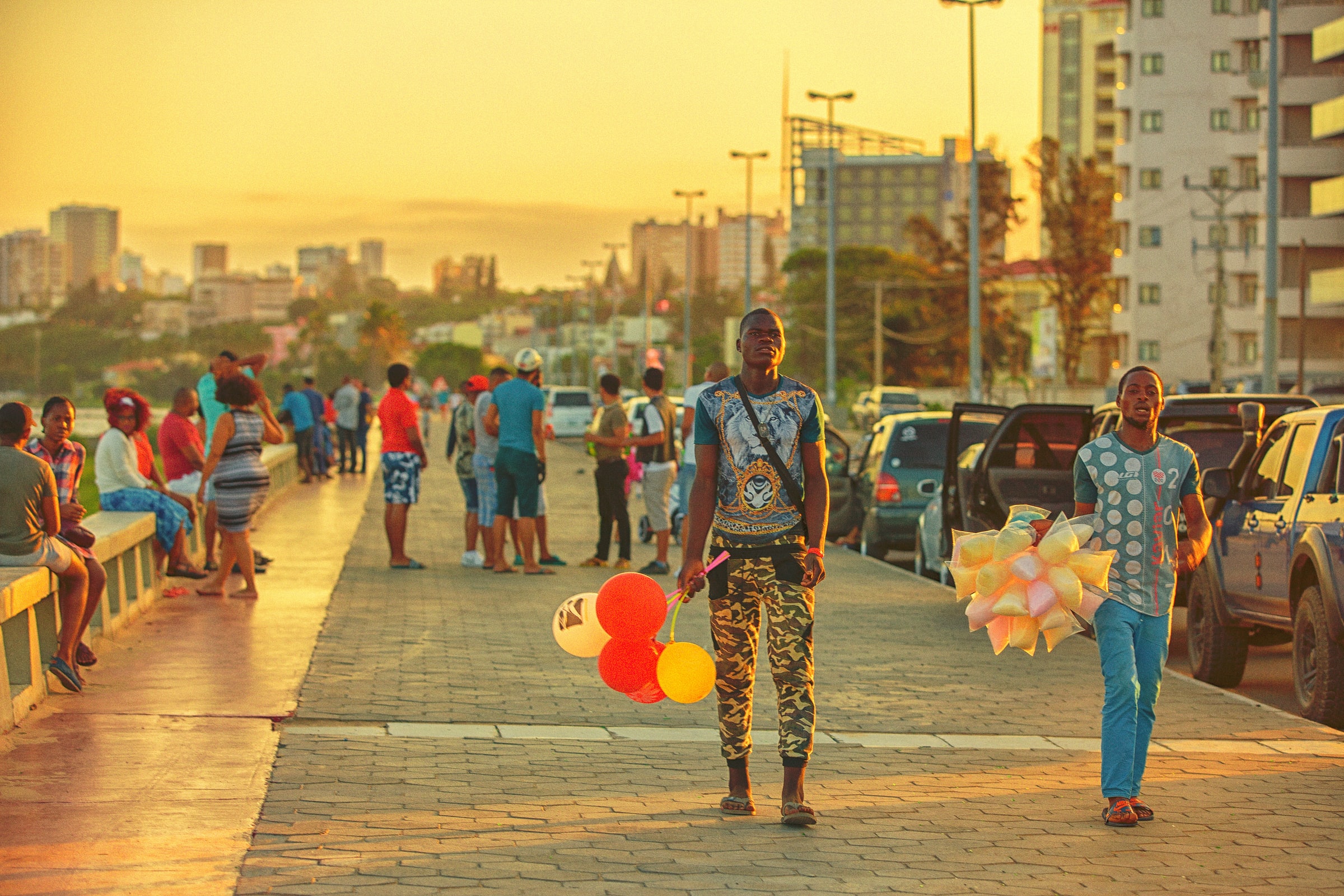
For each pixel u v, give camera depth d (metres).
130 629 15.12
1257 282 109.44
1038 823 8.60
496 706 11.83
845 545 27.36
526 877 7.34
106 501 16.86
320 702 11.68
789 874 7.50
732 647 8.54
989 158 126.12
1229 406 16.03
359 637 14.95
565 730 11.03
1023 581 8.40
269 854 7.63
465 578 20.09
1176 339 114.44
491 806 8.73
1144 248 115.31
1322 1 94.62
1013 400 121.81
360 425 43.28
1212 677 14.44
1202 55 114.12
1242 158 113.06
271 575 20.05
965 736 11.16
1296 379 89.94
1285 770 10.10
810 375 138.88
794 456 8.34
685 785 9.41
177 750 9.95
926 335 132.25
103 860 7.47
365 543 24.52
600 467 21.42
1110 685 8.69
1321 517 12.11
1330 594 11.75
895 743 10.87
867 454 26.31
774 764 10.09
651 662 8.45
